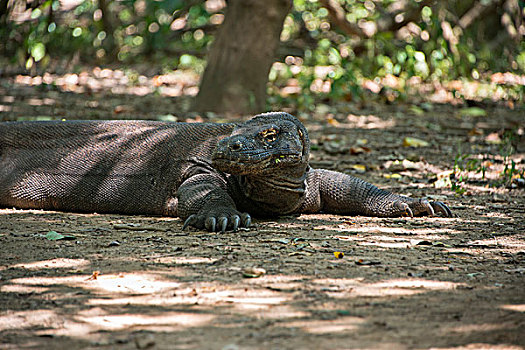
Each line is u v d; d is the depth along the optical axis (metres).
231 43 22.73
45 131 11.85
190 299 6.33
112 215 10.95
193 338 5.36
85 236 9.09
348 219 10.58
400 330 5.55
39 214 10.97
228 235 9.14
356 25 32.06
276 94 26.83
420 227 9.90
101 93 27.30
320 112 23.64
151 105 24.12
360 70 30.62
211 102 22.77
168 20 37.47
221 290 6.59
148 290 6.60
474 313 5.97
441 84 30.97
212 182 10.30
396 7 33.47
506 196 12.58
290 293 6.51
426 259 7.90
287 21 36.84
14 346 5.25
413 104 26.06
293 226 9.86
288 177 9.98
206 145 10.77
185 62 34.59
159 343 5.27
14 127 12.02
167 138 11.07
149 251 8.20
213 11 38.59
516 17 37.41
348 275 7.15
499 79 33.34
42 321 5.77
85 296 6.42
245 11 22.64
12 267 7.44
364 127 20.92
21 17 30.69
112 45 37.28
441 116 23.52
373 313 5.96
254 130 9.44
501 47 37.66
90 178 11.24
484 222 10.27
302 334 5.45
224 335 5.42
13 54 32.94
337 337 5.39
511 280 7.03
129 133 11.39
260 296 6.41
